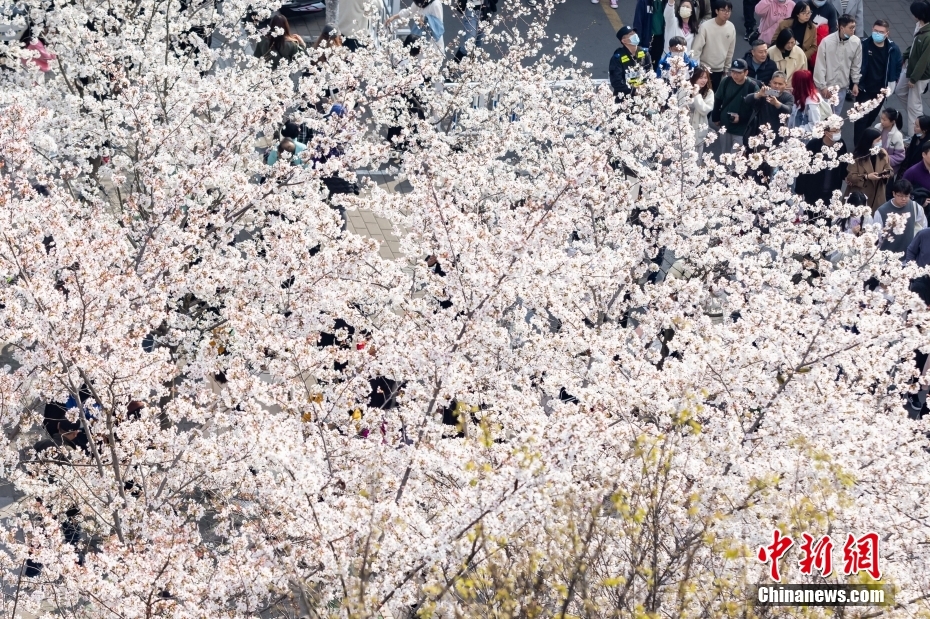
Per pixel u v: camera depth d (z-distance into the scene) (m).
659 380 13.35
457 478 12.16
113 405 13.56
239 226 17.00
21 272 12.88
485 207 17.92
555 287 14.42
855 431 12.91
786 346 13.50
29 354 12.84
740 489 11.88
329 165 16.59
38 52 18.61
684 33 30.12
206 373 14.39
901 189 22.06
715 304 17.62
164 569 11.88
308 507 11.20
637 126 18.94
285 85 17.94
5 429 15.34
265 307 14.79
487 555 10.41
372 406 16.55
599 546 10.68
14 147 14.54
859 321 13.97
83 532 15.84
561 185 15.48
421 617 10.52
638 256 17.20
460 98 22.17
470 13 28.48
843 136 31.69
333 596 11.79
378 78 20.94
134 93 16.84
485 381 14.43
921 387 19.91
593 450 11.32
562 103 21.52
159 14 20.91
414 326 13.71
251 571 11.41
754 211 19.75
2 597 12.57
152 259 14.80
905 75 30.78
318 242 15.19
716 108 27.00
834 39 29.53
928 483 12.64
